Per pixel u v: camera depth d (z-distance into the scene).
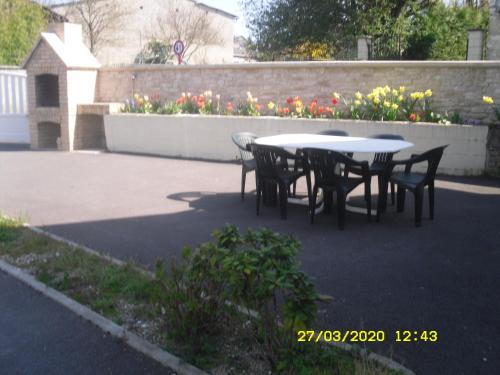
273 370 3.06
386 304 4.03
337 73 10.89
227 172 10.08
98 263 4.82
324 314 3.85
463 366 3.15
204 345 3.29
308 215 6.82
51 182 9.22
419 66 10.09
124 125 12.78
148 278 4.35
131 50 25.77
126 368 3.19
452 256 5.15
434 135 9.44
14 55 18.72
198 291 3.31
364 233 5.95
